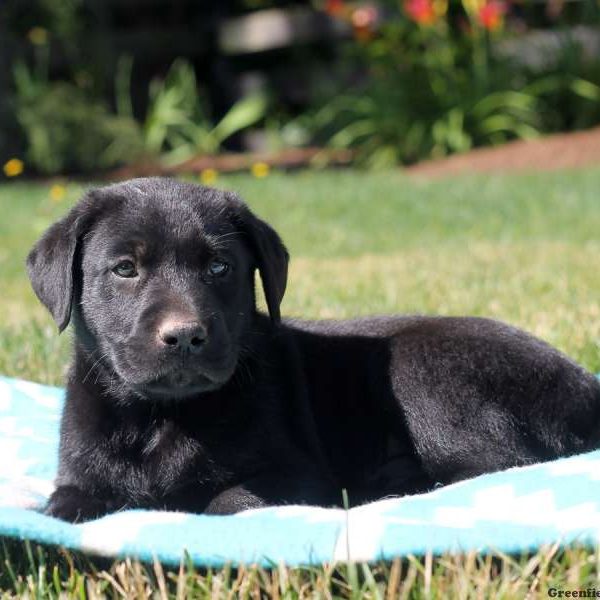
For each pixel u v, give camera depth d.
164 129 19.30
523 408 4.35
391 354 4.61
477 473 4.27
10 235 12.16
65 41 19.09
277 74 20.80
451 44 18.31
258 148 20.50
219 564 3.21
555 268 8.71
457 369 4.43
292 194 14.45
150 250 4.09
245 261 4.30
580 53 18.06
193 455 4.14
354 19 18.34
